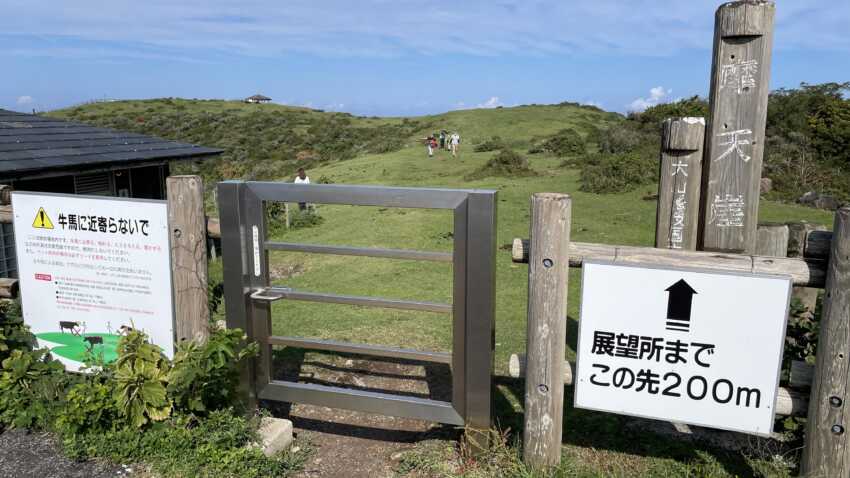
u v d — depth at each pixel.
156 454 3.26
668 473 3.18
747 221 3.15
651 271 2.83
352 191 3.28
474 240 3.11
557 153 24.22
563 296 2.95
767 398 2.77
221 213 3.51
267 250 3.60
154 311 3.70
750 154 3.09
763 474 3.11
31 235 3.88
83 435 3.39
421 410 3.39
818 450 2.74
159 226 3.58
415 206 3.20
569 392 4.36
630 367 2.95
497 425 3.47
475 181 17.92
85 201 3.71
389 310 6.64
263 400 4.22
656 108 29.55
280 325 6.18
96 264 3.76
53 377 3.82
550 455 3.10
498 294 7.06
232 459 3.17
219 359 3.28
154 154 12.33
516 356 3.30
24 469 3.19
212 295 4.07
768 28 2.96
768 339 2.72
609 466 3.27
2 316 4.12
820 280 2.71
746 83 3.04
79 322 3.88
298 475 3.30
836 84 27.33
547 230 2.88
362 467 3.39
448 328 5.89
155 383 3.37
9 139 10.78
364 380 4.65
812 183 16.50
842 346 2.62
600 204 12.91
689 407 2.89
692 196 3.27
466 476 3.14
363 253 3.32
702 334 2.81
